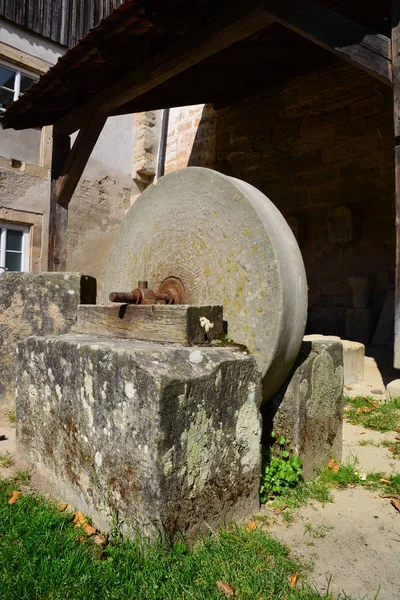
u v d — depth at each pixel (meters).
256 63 7.16
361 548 1.91
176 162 9.98
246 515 2.12
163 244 2.97
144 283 2.75
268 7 4.09
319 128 7.59
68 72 5.38
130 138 10.30
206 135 9.35
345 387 4.94
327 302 7.39
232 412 2.04
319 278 7.49
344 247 7.23
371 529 2.06
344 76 7.28
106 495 2.00
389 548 1.91
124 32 4.66
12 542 1.87
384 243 6.83
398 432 3.50
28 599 1.54
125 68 5.48
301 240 7.62
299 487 2.43
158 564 1.67
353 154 7.18
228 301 2.53
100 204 9.75
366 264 7.00
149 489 1.77
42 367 2.55
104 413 2.03
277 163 8.14
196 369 1.92
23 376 2.76
